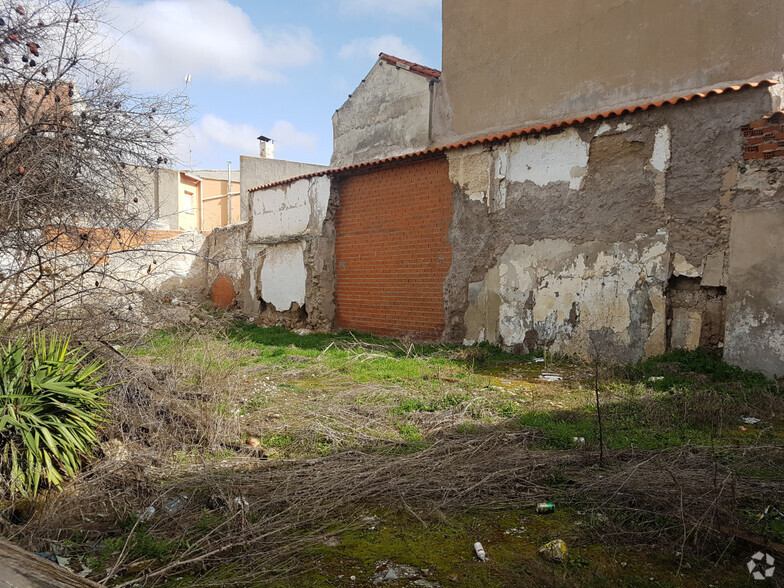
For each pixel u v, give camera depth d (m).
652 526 3.22
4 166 4.88
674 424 5.24
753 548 2.92
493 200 10.16
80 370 4.41
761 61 8.88
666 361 7.76
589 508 3.48
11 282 5.10
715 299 7.71
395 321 12.16
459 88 14.52
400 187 12.03
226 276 19.66
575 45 11.82
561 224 9.19
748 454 4.22
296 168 26.16
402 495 3.68
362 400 6.26
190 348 6.73
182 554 2.93
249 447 4.68
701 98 7.66
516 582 2.71
